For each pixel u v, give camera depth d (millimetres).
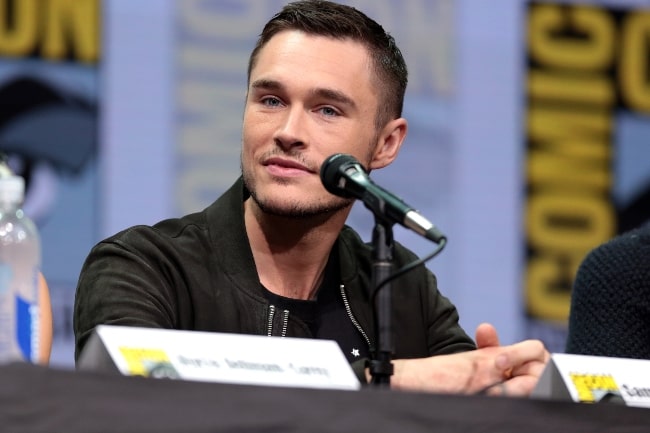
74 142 9938
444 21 10766
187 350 3871
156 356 3824
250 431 3629
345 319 6172
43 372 3551
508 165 10883
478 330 5051
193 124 10180
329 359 4012
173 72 10156
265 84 5781
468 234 10688
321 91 5766
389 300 4727
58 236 9828
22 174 9805
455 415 3773
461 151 10742
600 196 11117
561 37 11156
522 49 11008
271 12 10391
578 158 11086
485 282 10695
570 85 11133
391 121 6270
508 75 10945
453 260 10602
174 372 3809
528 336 10789
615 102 11242
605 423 3871
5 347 4266
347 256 6293
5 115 9805
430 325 6531
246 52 10320
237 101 10273
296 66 5773
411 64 10648
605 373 4254
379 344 4703
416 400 3758
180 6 10211
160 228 6133
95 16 10047
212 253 6031
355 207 10195
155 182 10055
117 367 3760
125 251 5867
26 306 4402
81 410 3549
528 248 10875
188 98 10188
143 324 5457
